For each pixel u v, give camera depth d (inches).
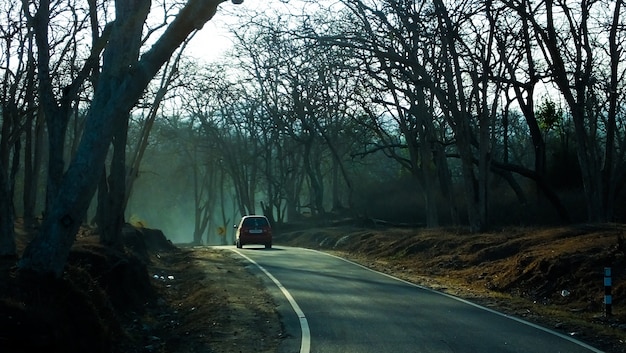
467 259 920.3
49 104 535.8
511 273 743.1
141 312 568.4
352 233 1567.4
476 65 1098.1
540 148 1239.5
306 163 2085.4
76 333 372.8
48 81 535.5
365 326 482.3
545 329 470.0
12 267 410.6
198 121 2509.8
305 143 2000.5
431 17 1050.1
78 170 402.6
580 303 601.9
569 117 1521.9
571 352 390.9
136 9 418.6
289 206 2444.6
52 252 397.1
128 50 417.4
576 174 1461.6
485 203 1128.2
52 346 339.3
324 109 1756.9
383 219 2094.0
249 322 512.7
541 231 957.2
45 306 361.4
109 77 415.2
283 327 483.8
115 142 772.0
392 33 1078.4
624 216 1295.5
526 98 1302.9
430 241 1111.0
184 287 780.0
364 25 1074.1
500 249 893.8
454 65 1092.5
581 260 673.0
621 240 665.0
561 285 653.9
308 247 1662.2
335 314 539.5
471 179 1133.1
